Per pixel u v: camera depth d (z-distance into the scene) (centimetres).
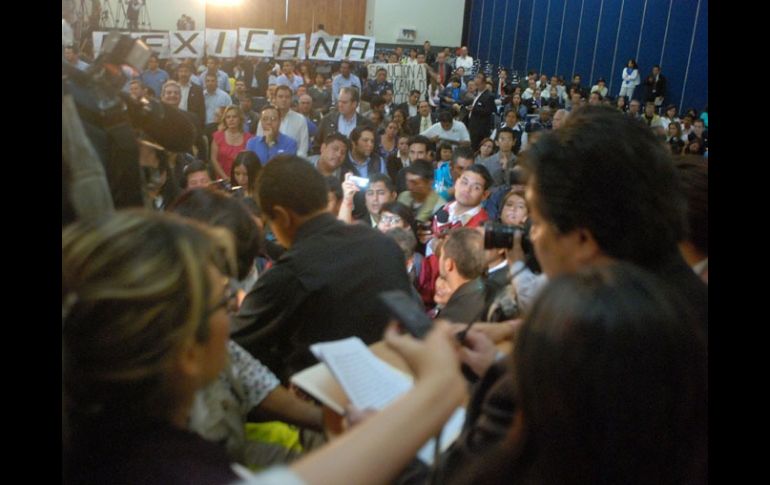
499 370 94
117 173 116
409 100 1058
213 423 119
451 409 72
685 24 1329
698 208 131
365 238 170
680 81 1347
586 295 68
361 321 162
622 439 65
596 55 1556
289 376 165
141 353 70
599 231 103
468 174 378
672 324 67
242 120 549
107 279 70
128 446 73
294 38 950
